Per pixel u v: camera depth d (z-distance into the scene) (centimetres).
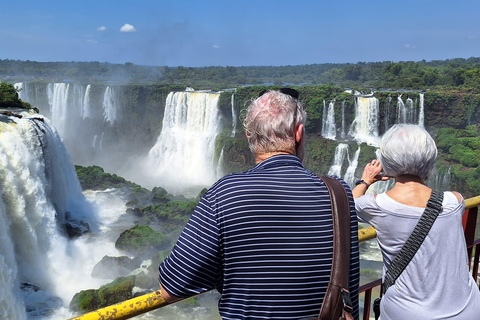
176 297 316
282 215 308
